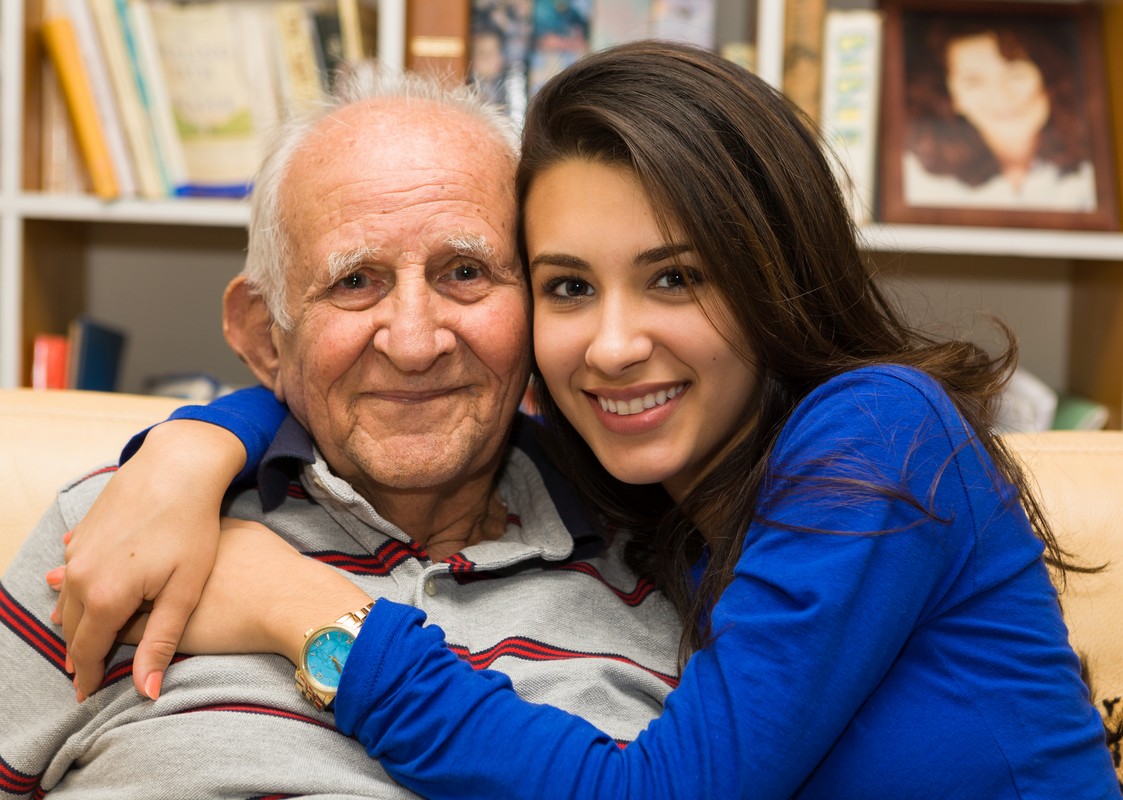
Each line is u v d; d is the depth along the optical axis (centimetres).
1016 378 179
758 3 177
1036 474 119
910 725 88
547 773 81
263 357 112
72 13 172
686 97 93
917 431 88
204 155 178
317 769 90
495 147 104
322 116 107
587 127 93
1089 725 90
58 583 94
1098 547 115
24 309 178
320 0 179
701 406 97
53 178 179
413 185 97
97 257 211
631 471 99
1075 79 179
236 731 91
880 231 172
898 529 84
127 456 102
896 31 179
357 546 105
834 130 175
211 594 94
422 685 83
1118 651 113
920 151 177
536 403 115
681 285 94
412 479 100
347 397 100
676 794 80
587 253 93
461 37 174
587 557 110
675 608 111
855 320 101
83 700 96
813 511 86
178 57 177
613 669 100
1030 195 176
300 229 100
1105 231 175
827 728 82
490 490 118
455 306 99
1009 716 87
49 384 179
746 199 92
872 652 83
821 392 94
